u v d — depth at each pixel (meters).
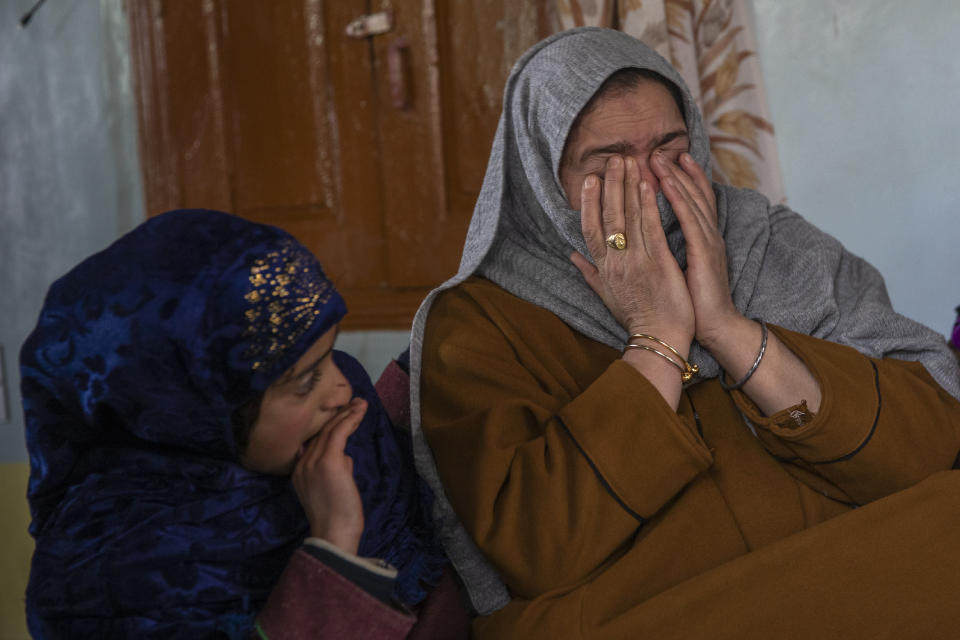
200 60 2.99
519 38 2.66
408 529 1.17
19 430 3.23
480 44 2.71
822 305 1.38
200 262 0.94
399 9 2.76
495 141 1.49
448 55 2.75
